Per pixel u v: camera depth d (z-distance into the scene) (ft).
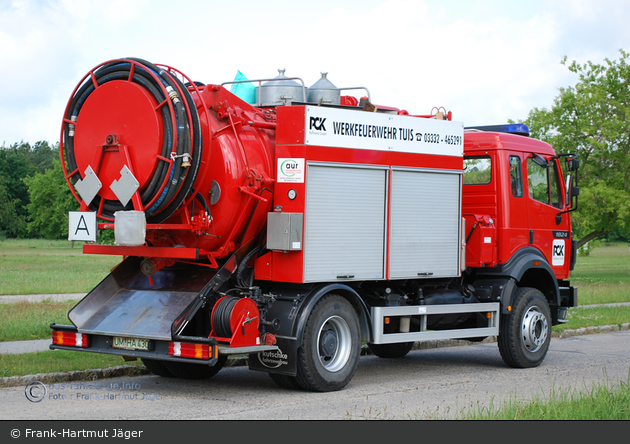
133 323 25.59
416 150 30.83
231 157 26.32
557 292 37.73
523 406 23.40
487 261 34.65
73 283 74.90
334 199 27.76
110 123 25.95
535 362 35.55
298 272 26.55
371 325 29.14
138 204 24.97
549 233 38.11
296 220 26.40
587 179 114.52
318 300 26.91
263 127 28.12
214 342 23.66
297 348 26.09
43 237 343.05
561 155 38.93
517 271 35.17
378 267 29.37
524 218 36.52
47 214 329.31
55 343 27.07
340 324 27.78
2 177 366.84
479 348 44.16
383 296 30.66
